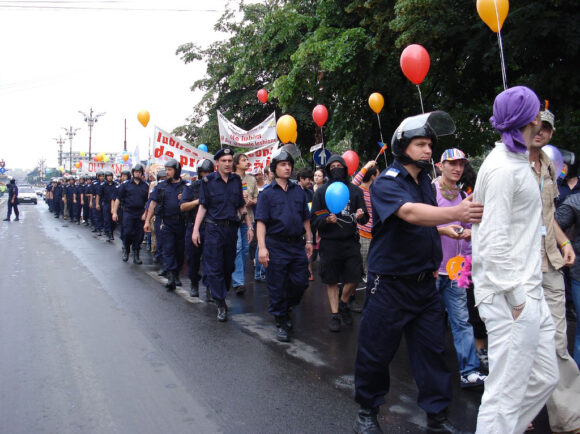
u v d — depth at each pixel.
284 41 13.93
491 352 2.65
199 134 20.44
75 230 18.50
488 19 4.74
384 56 10.01
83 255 11.67
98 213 17.42
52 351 4.92
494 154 2.68
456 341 4.21
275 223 5.50
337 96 12.41
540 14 6.68
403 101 11.34
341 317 6.11
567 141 8.52
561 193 5.78
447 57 8.86
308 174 8.62
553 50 7.03
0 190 68.31
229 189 6.32
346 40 9.84
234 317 6.34
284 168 5.53
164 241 7.96
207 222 6.28
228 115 19.61
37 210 34.50
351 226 5.81
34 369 4.46
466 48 7.84
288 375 4.40
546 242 3.48
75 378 4.27
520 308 2.56
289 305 5.71
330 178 5.91
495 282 2.57
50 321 5.96
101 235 16.58
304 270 5.59
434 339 3.26
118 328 5.73
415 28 7.96
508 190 2.56
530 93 2.60
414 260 3.13
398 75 10.89
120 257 11.45
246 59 14.38
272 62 14.42
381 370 3.24
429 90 11.33
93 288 7.88
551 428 3.33
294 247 5.55
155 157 10.60
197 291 7.46
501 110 2.62
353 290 5.98
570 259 3.77
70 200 22.58
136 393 4.00
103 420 3.55
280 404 3.81
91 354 4.86
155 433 3.37
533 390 2.67
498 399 2.61
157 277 8.96
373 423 3.28
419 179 3.26
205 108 20.98
